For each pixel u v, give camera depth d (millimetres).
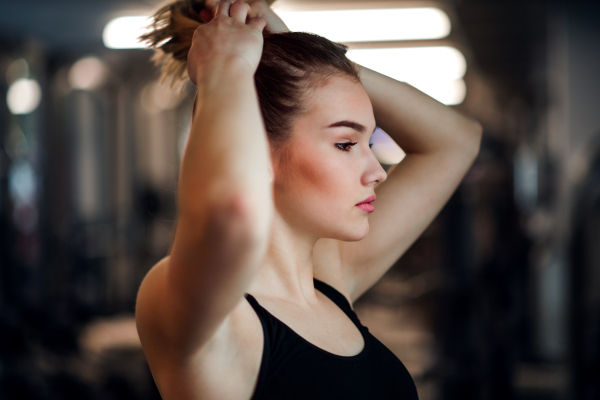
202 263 594
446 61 6711
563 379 4027
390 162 3861
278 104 886
